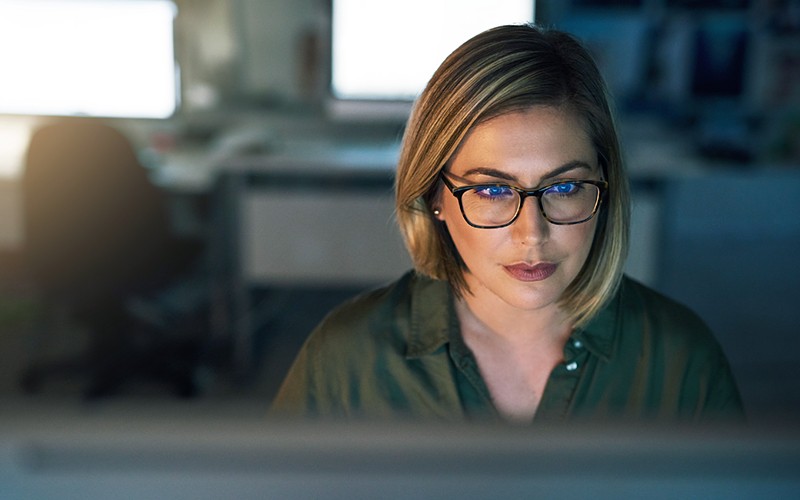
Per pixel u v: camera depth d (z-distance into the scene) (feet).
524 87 2.09
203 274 11.37
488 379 2.60
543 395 2.55
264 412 1.24
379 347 2.60
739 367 9.90
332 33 9.82
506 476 1.22
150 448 1.21
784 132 12.62
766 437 1.22
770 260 14.28
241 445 1.21
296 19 11.96
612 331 2.56
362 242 9.87
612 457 1.22
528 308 2.28
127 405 1.26
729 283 13.05
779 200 15.02
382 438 1.22
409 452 1.22
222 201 9.80
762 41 12.33
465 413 2.53
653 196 9.84
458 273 2.52
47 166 7.59
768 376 9.65
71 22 9.86
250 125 12.13
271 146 10.41
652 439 1.22
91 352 9.18
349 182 10.02
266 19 11.90
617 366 2.58
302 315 11.80
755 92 12.51
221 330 10.17
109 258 7.98
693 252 14.57
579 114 2.15
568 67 2.16
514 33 2.21
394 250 9.89
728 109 12.69
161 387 9.17
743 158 10.56
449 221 2.39
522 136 2.11
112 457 1.21
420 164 2.26
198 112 11.94
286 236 9.84
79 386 9.09
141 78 10.07
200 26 11.66
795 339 10.85
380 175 9.33
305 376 2.68
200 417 1.22
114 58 9.99
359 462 1.22
